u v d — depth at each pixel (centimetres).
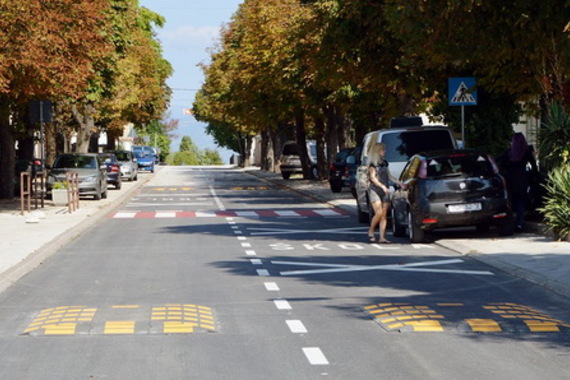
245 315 1247
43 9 3300
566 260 1745
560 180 2111
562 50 1862
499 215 2209
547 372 909
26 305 1355
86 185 4419
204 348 1034
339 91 4662
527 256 1830
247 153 12506
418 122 3241
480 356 984
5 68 3178
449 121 3275
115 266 1841
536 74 2483
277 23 5175
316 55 3488
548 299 1378
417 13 1984
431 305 1317
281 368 934
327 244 2264
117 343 1062
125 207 4056
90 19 3522
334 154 5753
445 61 2359
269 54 5212
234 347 1038
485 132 3250
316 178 7094
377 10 2950
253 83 6000
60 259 1986
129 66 6969
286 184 6275
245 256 2008
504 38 2105
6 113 3862
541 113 2747
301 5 4434
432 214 2197
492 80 2659
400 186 2367
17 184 5112
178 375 906
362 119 5381
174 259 1961
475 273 1677
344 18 3134
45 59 3325
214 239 2439
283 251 2108
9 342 1077
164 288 1514
